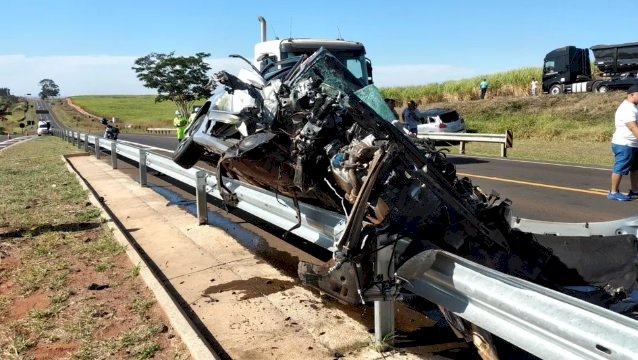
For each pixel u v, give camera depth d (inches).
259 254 241.3
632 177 378.0
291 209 199.8
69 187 410.6
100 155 721.0
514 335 101.8
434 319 167.9
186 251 243.3
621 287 165.0
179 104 2669.8
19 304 177.3
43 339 151.2
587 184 450.3
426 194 138.7
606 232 183.6
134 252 225.3
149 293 183.2
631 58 1203.9
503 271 149.6
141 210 336.5
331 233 170.6
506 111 1268.5
